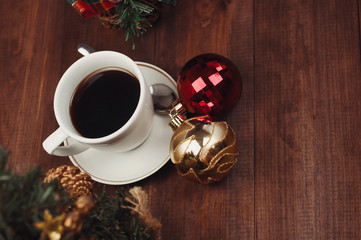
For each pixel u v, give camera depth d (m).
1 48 0.67
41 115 0.64
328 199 0.57
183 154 0.53
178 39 0.64
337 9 0.61
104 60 0.55
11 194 0.41
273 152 0.59
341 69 0.60
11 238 0.40
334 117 0.59
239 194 0.59
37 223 0.40
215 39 0.63
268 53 0.61
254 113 0.60
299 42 0.61
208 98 0.55
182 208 0.59
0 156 0.41
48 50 0.66
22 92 0.65
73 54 0.66
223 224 0.58
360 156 0.58
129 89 0.56
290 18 0.62
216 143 0.53
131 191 0.52
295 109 0.60
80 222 0.43
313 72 0.60
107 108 0.56
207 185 0.59
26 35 0.67
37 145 0.63
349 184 0.57
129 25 0.60
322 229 0.57
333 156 0.58
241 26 0.63
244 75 0.61
